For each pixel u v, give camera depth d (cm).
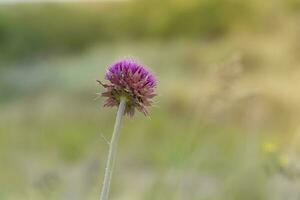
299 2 3506
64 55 4131
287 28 3244
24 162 1128
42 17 4338
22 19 4328
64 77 2947
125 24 4319
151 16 4234
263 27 3416
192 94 2105
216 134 1037
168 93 2170
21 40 4209
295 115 1770
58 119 1964
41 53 4162
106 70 327
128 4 4284
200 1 3931
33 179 805
